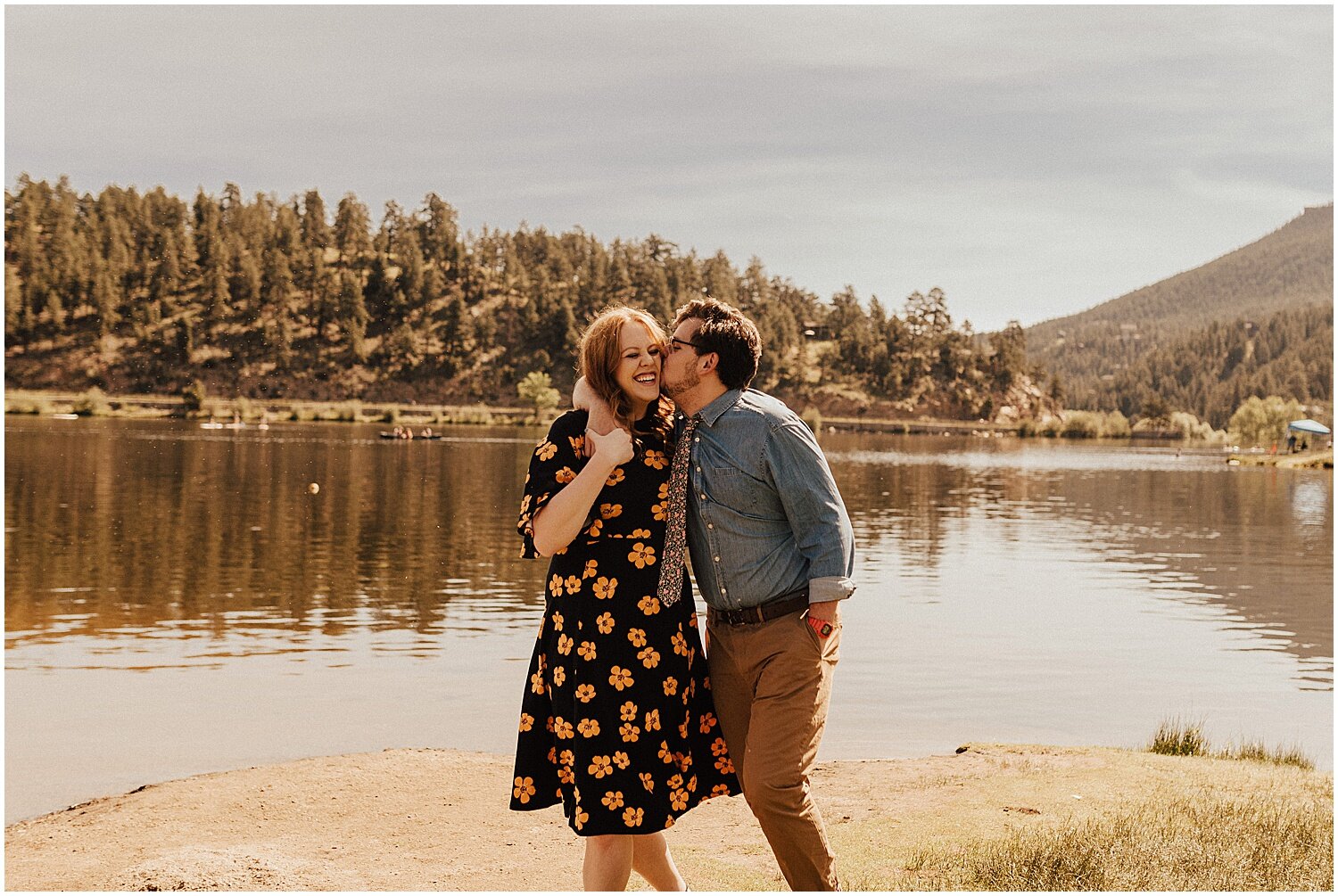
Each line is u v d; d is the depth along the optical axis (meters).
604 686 3.43
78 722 8.30
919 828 5.10
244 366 152.12
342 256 180.62
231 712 8.68
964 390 176.12
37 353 146.50
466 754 6.64
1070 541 26.39
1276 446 110.44
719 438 3.48
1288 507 40.00
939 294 183.75
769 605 3.49
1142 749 7.58
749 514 3.46
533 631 12.75
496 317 169.38
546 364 160.38
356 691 9.52
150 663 10.74
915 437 147.25
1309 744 8.18
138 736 7.86
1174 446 144.25
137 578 17.02
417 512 29.34
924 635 13.00
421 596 15.53
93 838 5.02
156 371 147.25
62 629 12.70
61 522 25.56
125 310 155.62
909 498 41.38
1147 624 14.26
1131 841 4.70
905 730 8.38
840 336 180.75
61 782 6.64
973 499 41.47
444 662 10.94
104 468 44.97
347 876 4.52
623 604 3.45
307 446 68.88
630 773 3.41
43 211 170.62
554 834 5.13
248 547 21.31
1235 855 4.51
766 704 3.46
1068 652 12.09
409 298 168.75
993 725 8.62
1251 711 9.41
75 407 125.19
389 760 6.44
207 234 169.62
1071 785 5.96
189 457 53.75
